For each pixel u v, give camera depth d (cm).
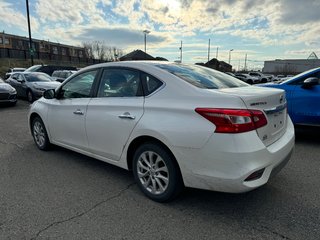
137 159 329
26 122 793
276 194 332
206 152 264
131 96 336
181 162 282
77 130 406
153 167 315
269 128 284
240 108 256
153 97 312
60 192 342
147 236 255
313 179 374
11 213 293
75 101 411
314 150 506
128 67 350
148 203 314
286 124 338
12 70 2733
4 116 901
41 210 299
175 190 299
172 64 360
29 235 256
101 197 329
